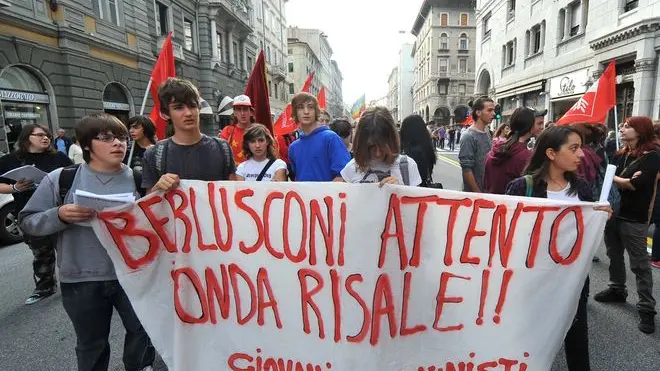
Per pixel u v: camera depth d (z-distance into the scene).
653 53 11.56
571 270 1.87
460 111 5.21
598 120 3.95
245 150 3.34
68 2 12.95
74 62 13.22
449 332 1.90
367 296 1.86
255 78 4.47
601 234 1.84
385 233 1.85
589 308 3.21
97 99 14.39
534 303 1.88
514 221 1.86
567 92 16.77
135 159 3.70
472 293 1.89
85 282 1.94
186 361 1.95
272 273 1.92
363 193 1.84
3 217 5.50
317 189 1.86
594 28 14.73
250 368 1.95
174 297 1.94
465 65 49.09
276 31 44.12
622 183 2.87
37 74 12.09
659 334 2.80
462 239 1.87
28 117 11.90
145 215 1.89
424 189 1.84
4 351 2.80
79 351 2.01
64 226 1.82
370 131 2.10
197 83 23.92
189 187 1.92
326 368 1.89
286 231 1.90
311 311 1.90
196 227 1.94
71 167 2.02
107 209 1.83
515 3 22.47
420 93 59.00
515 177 2.97
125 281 1.89
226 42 27.84
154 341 1.94
